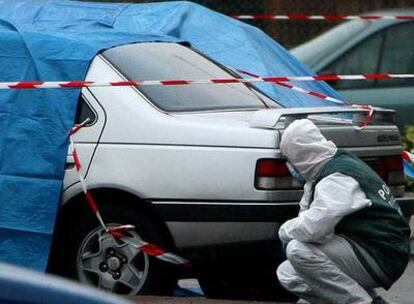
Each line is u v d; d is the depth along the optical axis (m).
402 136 35.41
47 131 21.95
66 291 8.68
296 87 27.62
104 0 41.09
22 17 27.86
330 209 18.64
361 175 19.02
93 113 21.83
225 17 29.77
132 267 21.64
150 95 21.92
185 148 21.08
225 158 20.81
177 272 21.89
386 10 44.44
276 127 20.78
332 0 45.25
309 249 19.09
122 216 21.56
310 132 19.05
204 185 20.91
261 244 20.94
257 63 28.72
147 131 21.38
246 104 23.08
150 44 23.88
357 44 37.41
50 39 22.91
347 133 21.73
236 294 24.00
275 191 20.56
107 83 21.91
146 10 28.98
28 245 22.00
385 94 36.75
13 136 22.17
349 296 19.25
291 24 44.94
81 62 22.36
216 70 24.08
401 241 19.31
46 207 21.86
